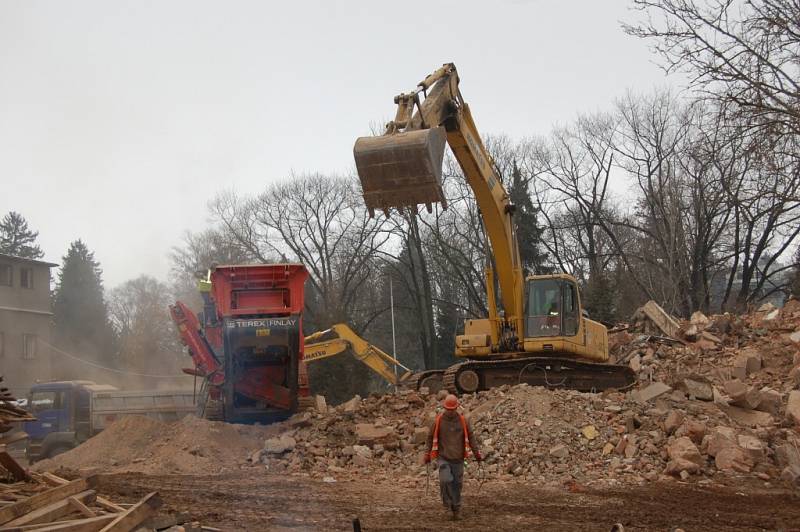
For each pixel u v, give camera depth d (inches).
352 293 1916.8
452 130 648.4
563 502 470.9
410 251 1878.7
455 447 425.7
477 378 811.4
